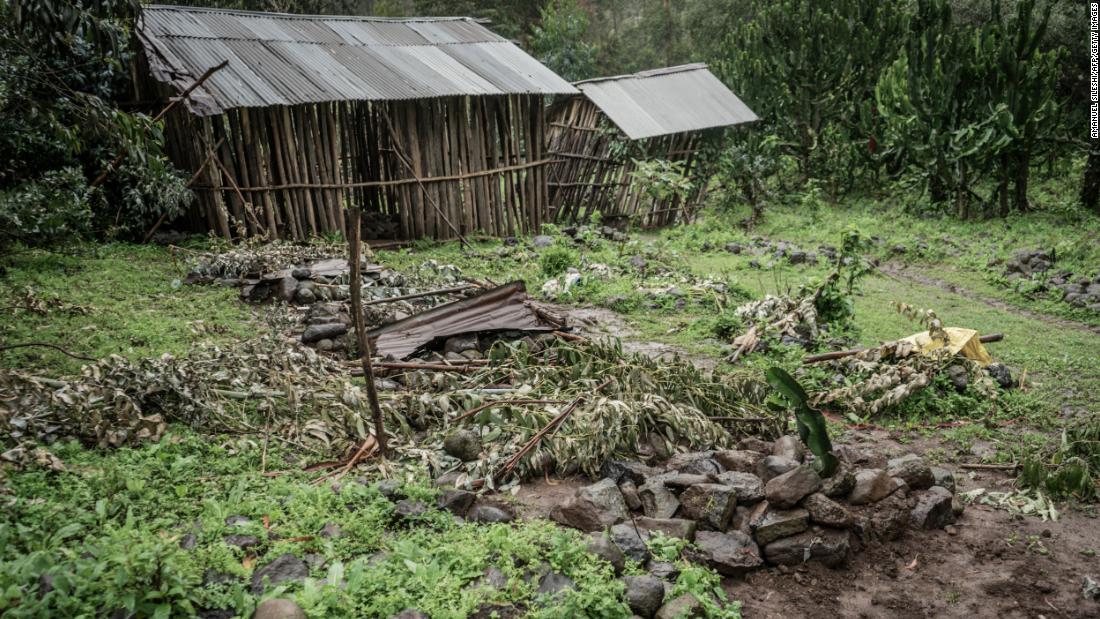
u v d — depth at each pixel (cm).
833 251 1769
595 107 2191
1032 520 661
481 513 586
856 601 548
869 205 2339
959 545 621
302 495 569
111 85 1494
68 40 998
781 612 529
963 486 726
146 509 541
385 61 1773
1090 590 557
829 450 621
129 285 1163
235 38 1628
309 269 1216
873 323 1240
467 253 1655
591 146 2178
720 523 587
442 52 1909
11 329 906
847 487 630
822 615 530
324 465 660
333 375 806
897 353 967
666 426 727
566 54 3394
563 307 1288
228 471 622
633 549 538
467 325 950
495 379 825
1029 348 1141
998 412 880
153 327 974
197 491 579
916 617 532
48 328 929
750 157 2334
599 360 822
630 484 634
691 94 2325
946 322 1271
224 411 713
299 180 1576
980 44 2072
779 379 630
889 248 1816
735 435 793
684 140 2256
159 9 1599
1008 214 2066
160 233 1500
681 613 478
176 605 425
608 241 1825
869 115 2400
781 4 2691
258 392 733
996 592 559
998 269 1620
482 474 649
